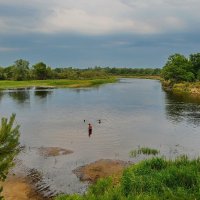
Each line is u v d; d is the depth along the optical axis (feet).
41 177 95.30
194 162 83.87
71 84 541.75
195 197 61.67
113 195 63.00
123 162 108.88
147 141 142.00
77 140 143.23
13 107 263.08
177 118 203.21
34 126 177.58
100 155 118.42
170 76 476.54
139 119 201.36
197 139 145.89
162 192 67.21
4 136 50.47
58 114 222.89
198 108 248.32
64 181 92.02
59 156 116.88
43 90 441.68
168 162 85.76
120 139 145.48
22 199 81.05
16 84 529.04
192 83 448.65
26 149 126.21
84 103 289.12
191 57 491.31
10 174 97.04
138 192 68.13
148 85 552.00
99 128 171.94
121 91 421.59
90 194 67.41
